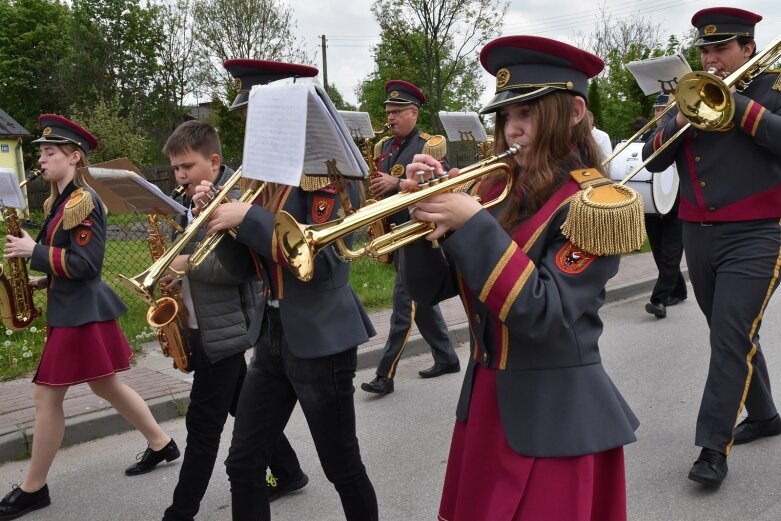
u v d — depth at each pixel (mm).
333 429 2656
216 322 3055
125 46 36062
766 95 3684
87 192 3555
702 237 3783
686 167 3812
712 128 3467
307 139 2150
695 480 3541
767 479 3658
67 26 37625
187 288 3041
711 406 3609
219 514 3607
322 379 2611
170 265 2633
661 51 26406
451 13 26266
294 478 3713
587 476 1817
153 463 4074
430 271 2023
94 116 29109
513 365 1851
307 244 1876
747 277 3602
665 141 3832
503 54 1884
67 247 3561
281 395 2729
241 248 2824
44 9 39281
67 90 35062
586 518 1797
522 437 1807
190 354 3045
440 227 1755
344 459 2680
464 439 2002
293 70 2666
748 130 3486
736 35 3781
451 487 2033
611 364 5684
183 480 3125
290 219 1940
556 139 1859
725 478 3682
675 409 4660
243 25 31172
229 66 2754
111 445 4477
